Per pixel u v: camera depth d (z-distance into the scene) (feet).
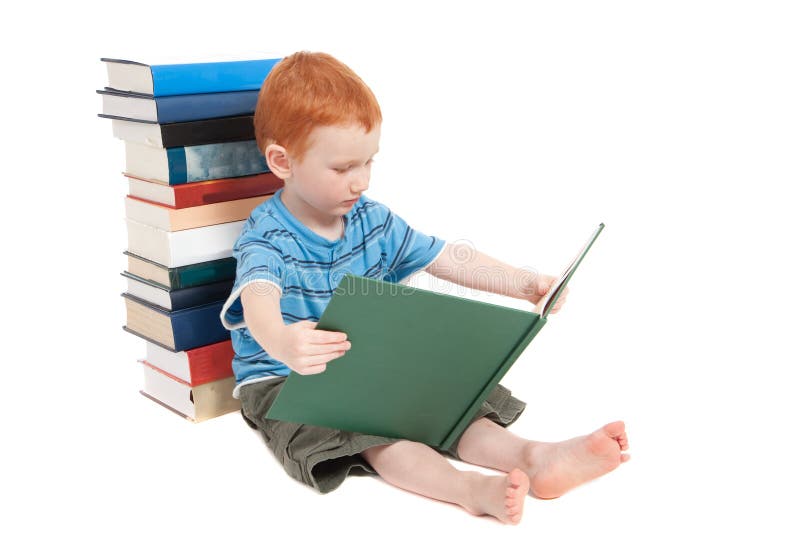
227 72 7.91
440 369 6.88
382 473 7.06
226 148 8.02
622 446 6.68
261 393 7.63
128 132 7.97
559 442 6.91
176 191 7.76
